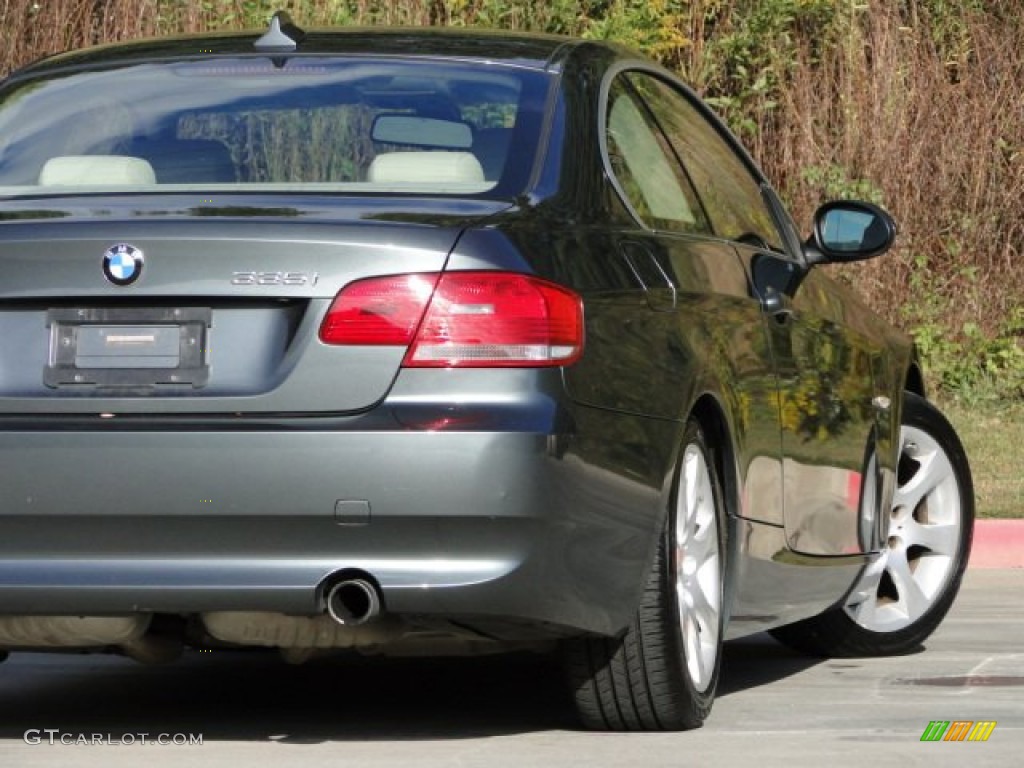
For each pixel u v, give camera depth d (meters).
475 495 12.91
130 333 13.27
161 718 16.06
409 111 15.10
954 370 42.88
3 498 13.25
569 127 15.00
